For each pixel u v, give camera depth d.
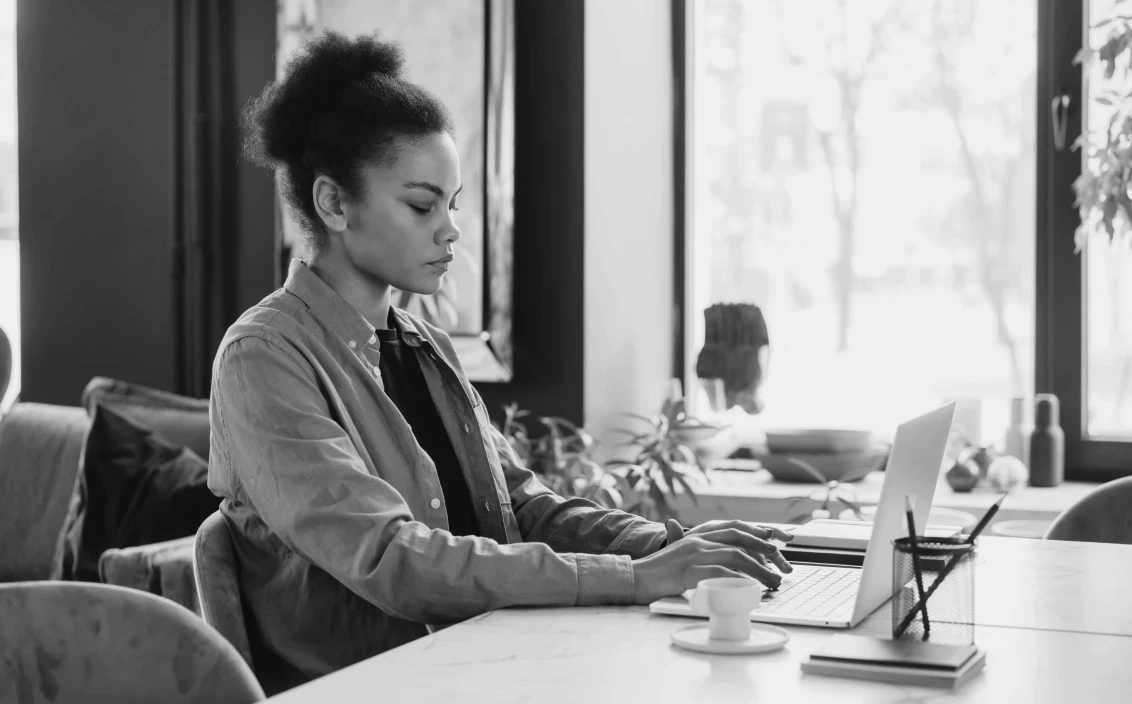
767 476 3.41
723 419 3.63
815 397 3.53
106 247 3.79
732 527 1.59
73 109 3.82
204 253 3.67
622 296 3.44
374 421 1.55
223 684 1.12
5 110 4.10
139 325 3.75
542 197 3.28
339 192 1.58
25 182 3.87
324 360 1.52
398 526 1.37
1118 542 1.94
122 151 3.77
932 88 3.40
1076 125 3.23
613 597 1.33
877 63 3.45
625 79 3.43
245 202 3.65
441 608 1.33
